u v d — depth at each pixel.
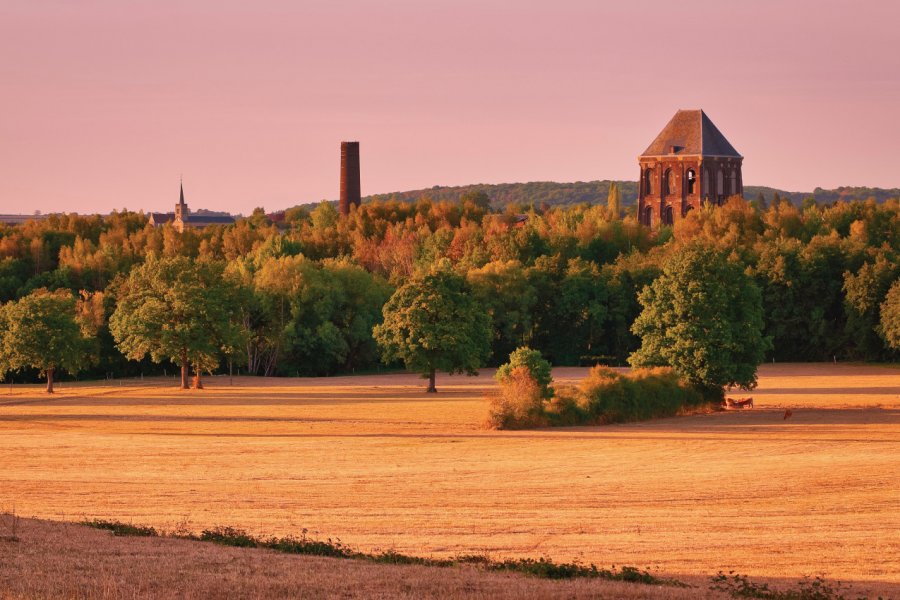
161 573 76.31
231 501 131.50
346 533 110.88
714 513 124.62
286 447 187.62
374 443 193.62
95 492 137.38
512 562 91.94
